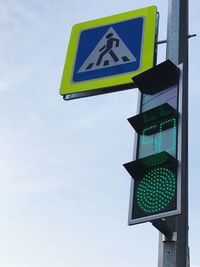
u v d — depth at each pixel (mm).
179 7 5539
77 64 6379
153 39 5980
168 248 4043
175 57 5125
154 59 5980
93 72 6172
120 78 5883
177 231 4086
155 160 4055
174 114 4312
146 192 4078
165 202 3918
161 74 4668
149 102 4770
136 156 4469
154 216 3902
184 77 4867
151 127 4496
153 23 6129
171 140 4254
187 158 4305
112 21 6453
